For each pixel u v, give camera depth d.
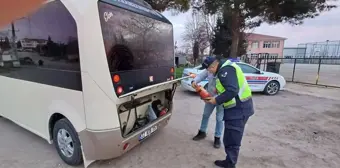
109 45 2.07
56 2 2.10
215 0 10.71
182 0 9.11
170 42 3.19
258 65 13.41
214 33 21.12
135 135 2.58
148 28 2.66
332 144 3.40
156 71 2.85
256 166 2.71
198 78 3.16
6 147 3.05
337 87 9.29
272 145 3.32
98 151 2.28
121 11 2.23
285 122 4.45
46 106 2.57
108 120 2.17
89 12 1.95
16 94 3.00
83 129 2.21
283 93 7.93
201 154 2.98
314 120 4.62
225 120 2.42
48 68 2.39
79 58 2.05
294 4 10.34
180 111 5.19
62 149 2.62
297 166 2.73
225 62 2.42
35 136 3.42
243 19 12.33
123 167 2.62
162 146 3.21
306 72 17.89
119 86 2.18
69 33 2.09
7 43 2.84
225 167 2.59
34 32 2.41
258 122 4.42
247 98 2.38
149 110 3.07
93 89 2.06
